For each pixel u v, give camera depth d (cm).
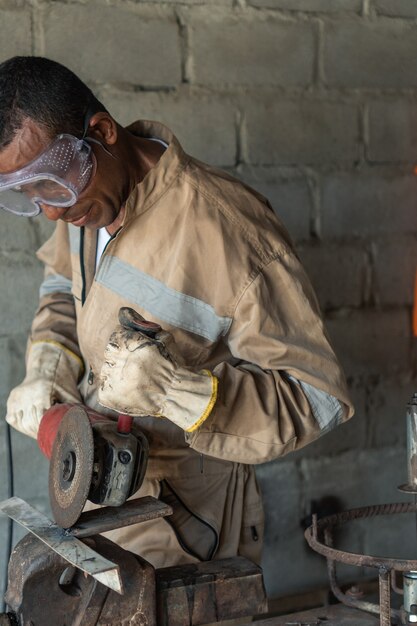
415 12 270
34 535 156
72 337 204
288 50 253
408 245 279
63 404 182
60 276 209
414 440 165
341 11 259
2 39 222
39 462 242
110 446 151
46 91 152
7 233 232
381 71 268
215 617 160
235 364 175
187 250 168
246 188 181
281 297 169
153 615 153
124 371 146
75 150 152
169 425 179
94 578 148
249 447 160
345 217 268
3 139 150
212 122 247
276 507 267
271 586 269
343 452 276
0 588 239
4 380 236
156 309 169
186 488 182
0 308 234
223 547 185
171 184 170
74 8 228
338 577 279
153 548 177
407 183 276
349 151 267
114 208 167
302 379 163
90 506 193
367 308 274
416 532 289
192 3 240
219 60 245
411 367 283
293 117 257
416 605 163
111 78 234
